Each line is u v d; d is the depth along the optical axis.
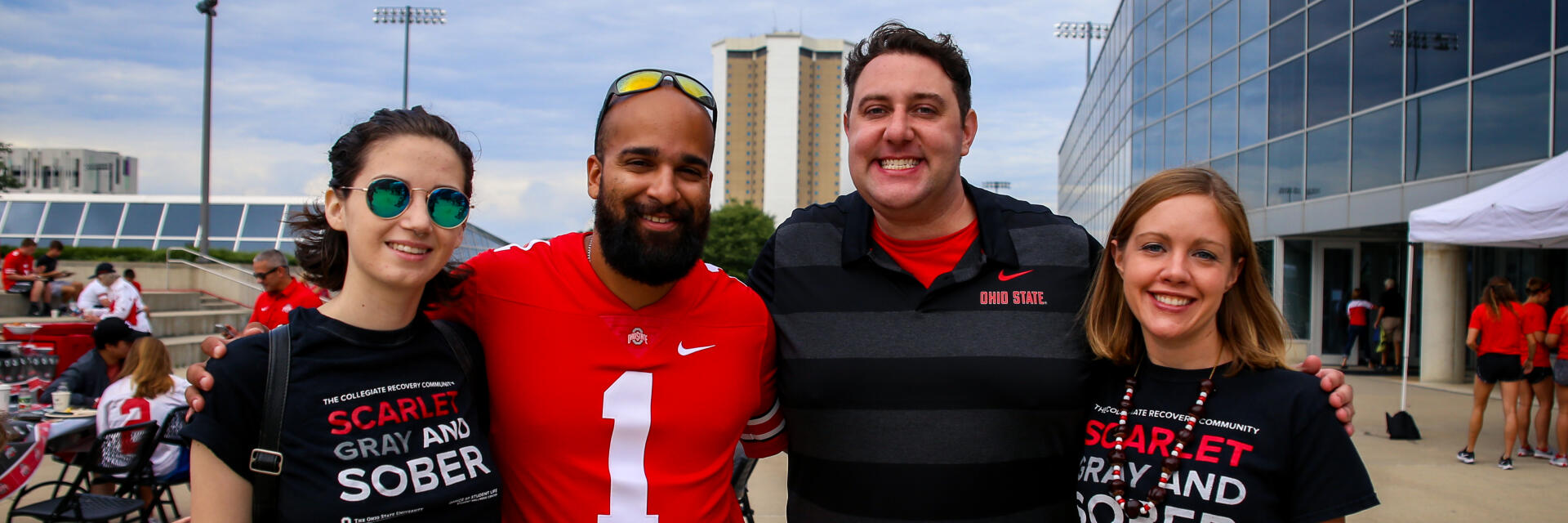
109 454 4.01
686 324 1.85
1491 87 9.48
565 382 1.75
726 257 52.22
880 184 1.97
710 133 1.75
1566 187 5.75
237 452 1.40
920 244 2.08
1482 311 6.25
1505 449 6.09
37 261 14.49
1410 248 7.42
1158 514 1.73
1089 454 1.91
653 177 1.67
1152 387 1.86
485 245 23.00
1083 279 2.08
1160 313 1.76
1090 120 30.98
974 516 1.93
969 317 2.00
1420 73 10.48
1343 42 11.80
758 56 125.56
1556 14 8.76
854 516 1.98
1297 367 1.85
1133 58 18.95
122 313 10.02
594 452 1.76
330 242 1.59
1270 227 13.35
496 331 1.79
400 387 1.53
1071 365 1.96
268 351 1.45
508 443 1.77
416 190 1.49
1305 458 1.65
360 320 1.52
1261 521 1.65
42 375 7.04
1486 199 6.53
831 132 126.56
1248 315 1.81
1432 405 9.16
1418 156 10.52
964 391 1.95
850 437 1.99
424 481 1.49
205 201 14.73
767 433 2.20
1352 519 4.82
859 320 2.04
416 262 1.50
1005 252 2.04
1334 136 11.99
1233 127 14.45
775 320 2.12
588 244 1.87
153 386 4.43
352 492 1.41
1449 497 5.29
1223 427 1.72
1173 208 1.73
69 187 62.44
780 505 5.06
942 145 1.95
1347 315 13.18
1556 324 6.20
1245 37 14.04
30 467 3.70
